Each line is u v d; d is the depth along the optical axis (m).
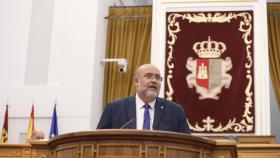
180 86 11.04
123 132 4.04
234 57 11.07
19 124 11.14
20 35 11.73
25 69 11.52
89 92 11.12
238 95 10.82
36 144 4.86
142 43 12.41
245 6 11.26
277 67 11.87
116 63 12.37
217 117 10.77
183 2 11.45
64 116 11.04
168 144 4.08
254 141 9.06
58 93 11.21
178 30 11.33
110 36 12.59
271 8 12.25
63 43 11.56
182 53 11.21
